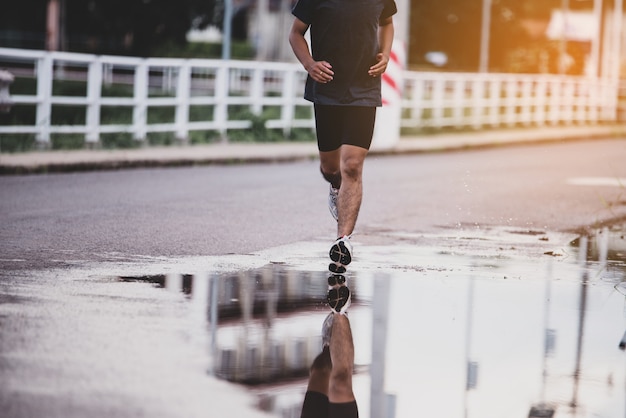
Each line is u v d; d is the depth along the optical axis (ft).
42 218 56.24
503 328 33.12
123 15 256.93
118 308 34.06
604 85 217.56
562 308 36.65
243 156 100.37
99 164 87.04
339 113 44.52
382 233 55.01
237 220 57.72
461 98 163.94
